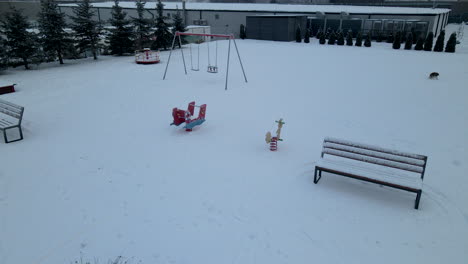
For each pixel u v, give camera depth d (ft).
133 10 124.67
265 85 45.32
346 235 15.61
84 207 17.67
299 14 118.21
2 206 17.74
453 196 18.57
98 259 14.10
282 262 13.96
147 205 17.83
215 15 123.03
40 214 17.10
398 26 103.96
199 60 67.36
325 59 68.74
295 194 18.90
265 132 28.19
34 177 20.71
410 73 53.62
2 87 40.32
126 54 76.48
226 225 16.25
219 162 22.65
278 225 16.26
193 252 14.52
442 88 43.19
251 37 112.16
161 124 30.22
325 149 20.39
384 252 14.56
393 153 18.40
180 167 21.95
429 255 14.39
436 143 25.66
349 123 30.25
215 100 37.93
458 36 123.44
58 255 14.38
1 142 26.07
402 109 34.32
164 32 82.23
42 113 33.32
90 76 51.72
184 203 17.98
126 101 37.78
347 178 20.83
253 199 18.35
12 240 15.26
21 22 53.62
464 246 14.89
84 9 63.31
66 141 26.35
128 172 21.33
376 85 45.21
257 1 246.27
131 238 15.37
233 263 13.89
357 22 109.29
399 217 16.90
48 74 53.06
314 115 32.50
